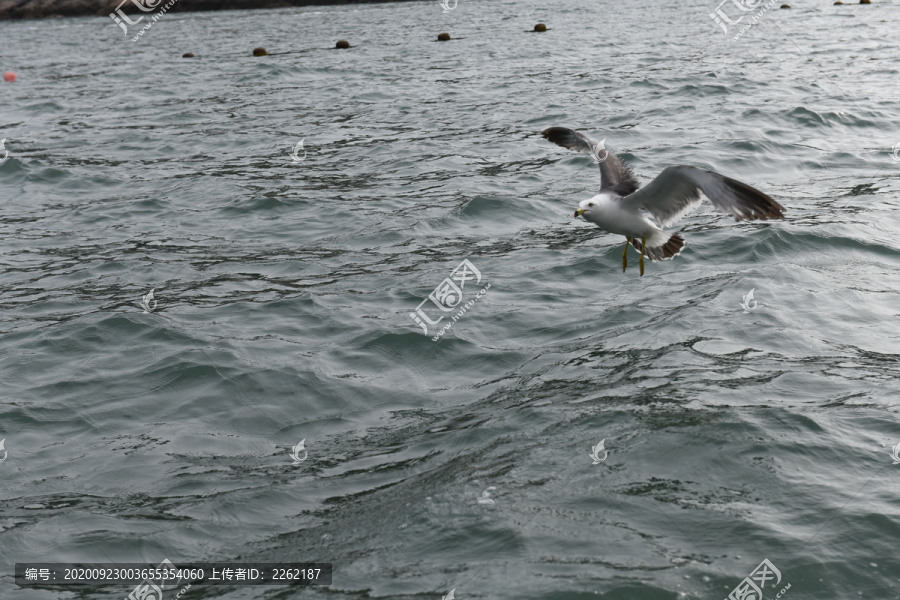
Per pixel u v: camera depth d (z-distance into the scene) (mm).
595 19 53719
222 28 60250
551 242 16656
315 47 47438
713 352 11602
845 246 15344
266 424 10727
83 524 8703
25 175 23500
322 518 8594
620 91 30562
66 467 9914
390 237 17422
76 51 52406
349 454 9883
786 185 19328
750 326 12305
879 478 8531
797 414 9680
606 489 8500
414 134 26297
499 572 7355
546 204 19016
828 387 10438
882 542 7609
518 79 34281
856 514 7961
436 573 7438
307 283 15250
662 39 43906
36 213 20422
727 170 20531
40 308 14664
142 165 24484
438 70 37594
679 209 8461
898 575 7258
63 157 25547
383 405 11031
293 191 20984
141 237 18328
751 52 38219
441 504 8422
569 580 7176
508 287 14508
